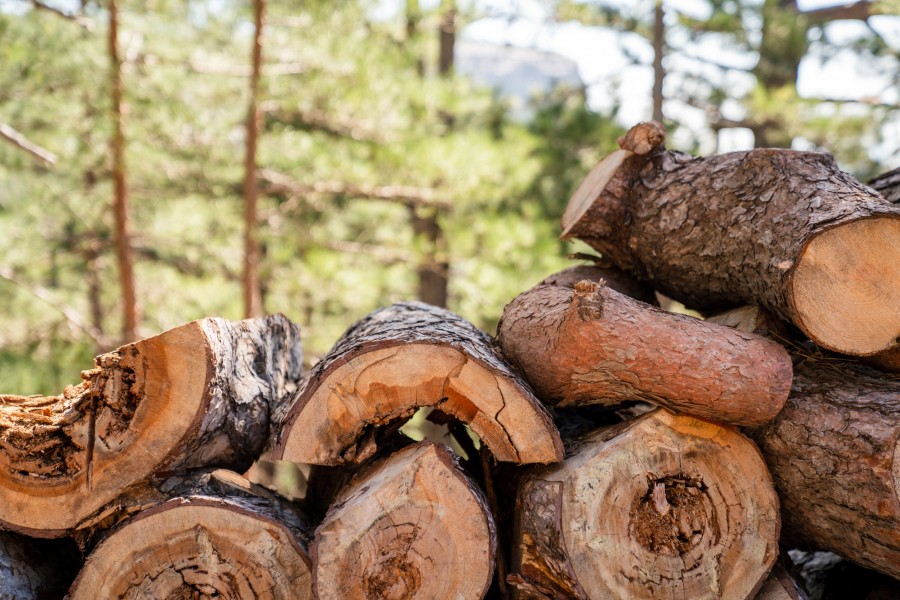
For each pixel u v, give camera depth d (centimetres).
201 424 180
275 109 657
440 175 663
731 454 183
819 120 772
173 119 607
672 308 690
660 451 181
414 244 710
